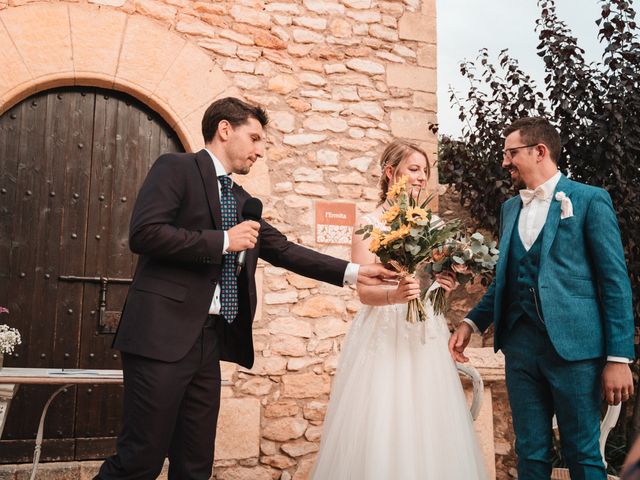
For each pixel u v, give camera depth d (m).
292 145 4.30
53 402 3.70
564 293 2.41
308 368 4.13
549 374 2.44
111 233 3.93
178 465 2.27
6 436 3.59
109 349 3.84
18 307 3.69
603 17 4.55
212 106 2.41
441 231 2.43
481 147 4.65
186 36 4.13
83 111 3.96
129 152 4.02
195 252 2.08
